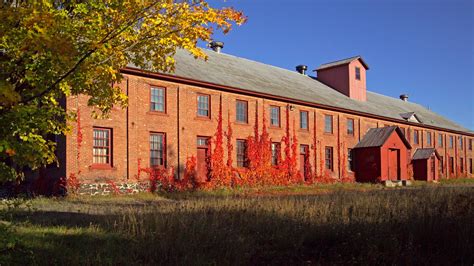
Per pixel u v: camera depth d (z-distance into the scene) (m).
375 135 40.44
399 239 9.59
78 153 21.42
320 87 42.72
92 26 7.33
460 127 61.12
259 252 9.27
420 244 9.37
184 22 7.86
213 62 33.03
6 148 5.89
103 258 8.34
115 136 23.03
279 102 33.16
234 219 11.41
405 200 13.86
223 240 9.43
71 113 8.84
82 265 7.92
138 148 23.94
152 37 7.79
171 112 25.80
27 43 6.27
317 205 13.16
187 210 12.29
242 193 25.42
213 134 28.25
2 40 6.44
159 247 8.91
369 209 12.59
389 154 39.97
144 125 24.33
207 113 28.19
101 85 8.61
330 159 37.78
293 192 27.20
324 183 35.50
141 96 24.27
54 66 6.66
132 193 23.28
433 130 52.56
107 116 10.37
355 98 44.78
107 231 10.41
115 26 7.38
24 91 7.18
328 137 37.38
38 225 11.16
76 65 6.49
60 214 13.83
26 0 6.72
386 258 8.55
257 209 12.43
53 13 6.78
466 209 11.24
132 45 7.70
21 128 6.71
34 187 22.14
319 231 10.26
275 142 32.66
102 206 16.97
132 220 10.62
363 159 39.75
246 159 30.45
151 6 7.41
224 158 28.77
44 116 7.45
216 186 27.72
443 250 9.04
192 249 8.80
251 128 30.84
